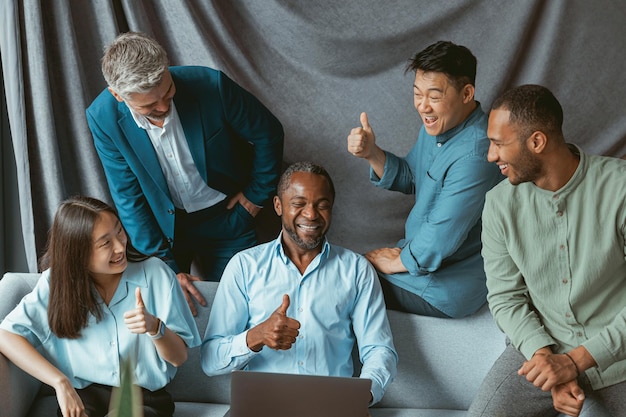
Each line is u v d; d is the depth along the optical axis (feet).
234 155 8.52
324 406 6.42
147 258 7.52
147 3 9.07
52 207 9.05
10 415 7.16
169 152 8.09
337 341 7.72
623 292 6.89
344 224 9.65
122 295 7.36
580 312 6.97
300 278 7.72
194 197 8.56
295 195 7.41
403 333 8.20
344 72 9.35
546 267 6.97
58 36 8.86
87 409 7.27
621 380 6.88
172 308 7.40
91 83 9.21
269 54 9.36
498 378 7.29
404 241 8.74
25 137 8.87
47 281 7.34
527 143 6.51
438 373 8.16
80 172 9.20
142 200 8.41
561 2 9.11
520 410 7.17
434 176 7.71
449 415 7.96
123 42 7.14
